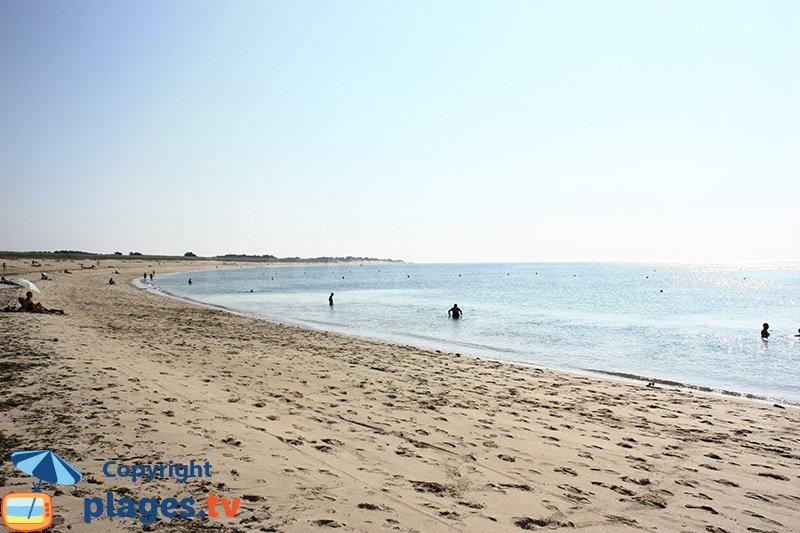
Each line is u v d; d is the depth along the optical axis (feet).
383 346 63.77
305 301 159.22
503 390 40.16
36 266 289.94
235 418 26.14
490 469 21.75
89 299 112.98
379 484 18.80
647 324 102.22
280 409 29.66
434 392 37.99
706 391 45.88
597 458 24.18
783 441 28.50
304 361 48.78
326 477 18.95
